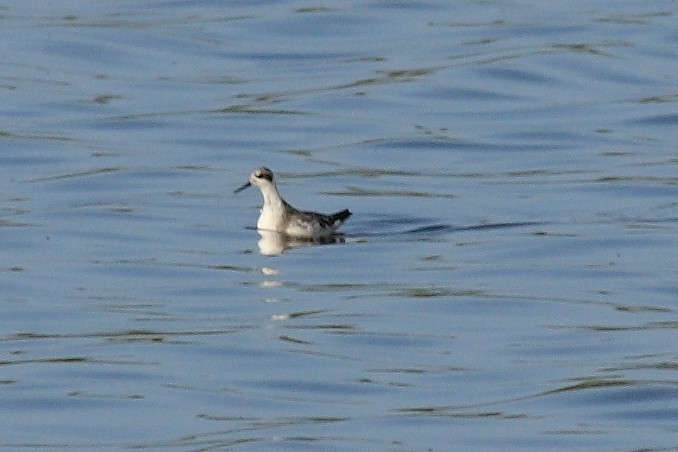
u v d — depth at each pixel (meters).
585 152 38.84
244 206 34.28
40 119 41.19
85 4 51.44
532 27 48.62
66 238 31.58
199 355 24.59
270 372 23.86
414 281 28.73
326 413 22.27
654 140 39.84
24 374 23.72
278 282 28.70
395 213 33.72
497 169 37.50
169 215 33.44
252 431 21.52
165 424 21.83
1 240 31.31
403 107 42.34
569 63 45.44
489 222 32.94
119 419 22.00
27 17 49.78
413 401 22.70
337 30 48.53
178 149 39.03
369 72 45.03
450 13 50.22
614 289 28.27
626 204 34.34
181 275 29.11
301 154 38.75
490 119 41.50
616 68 45.19
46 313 26.80
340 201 34.78
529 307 27.17
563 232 32.00
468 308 27.11
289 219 31.97
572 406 22.45
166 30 48.41
